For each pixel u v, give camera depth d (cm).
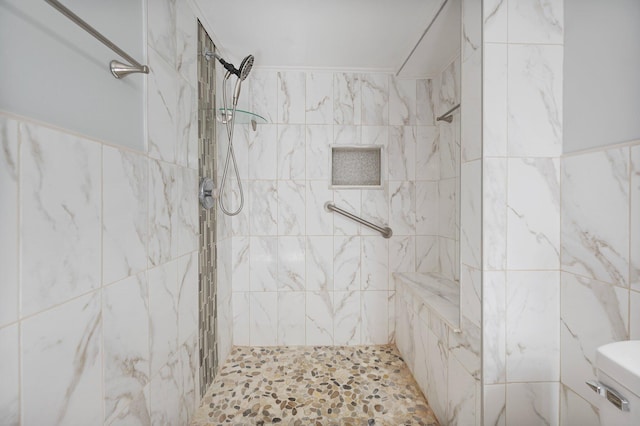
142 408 108
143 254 109
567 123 119
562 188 121
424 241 242
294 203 238
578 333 113
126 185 100
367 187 239
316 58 222
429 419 160
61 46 77
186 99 149
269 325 239
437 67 227
